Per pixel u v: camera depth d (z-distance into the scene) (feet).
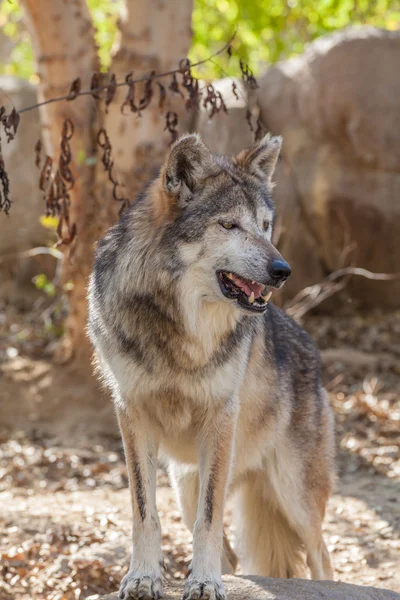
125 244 22.97
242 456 26.43
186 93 44.27
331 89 65.16
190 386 22.33
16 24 90.27
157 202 22.70
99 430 47.44
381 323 64.64
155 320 22.13
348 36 65.82
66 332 51.26
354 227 65.77
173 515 36.58
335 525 35.88
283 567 28.35
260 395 26.04
